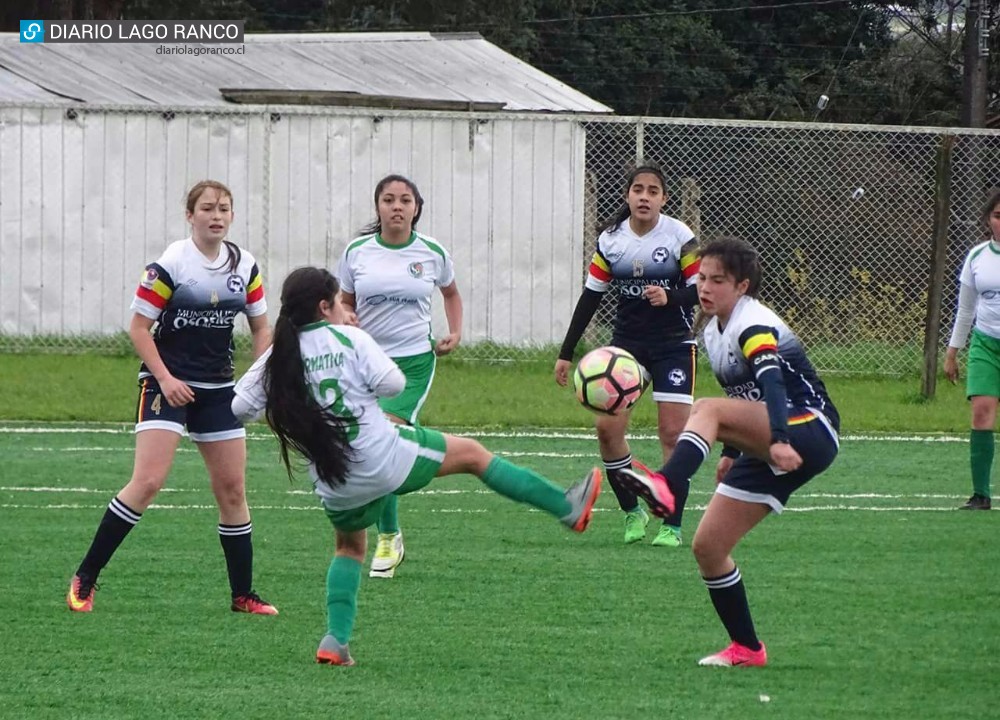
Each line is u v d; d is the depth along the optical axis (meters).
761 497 21.19
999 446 49.56
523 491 21.69
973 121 93.69
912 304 64.81
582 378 26.48
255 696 19.81
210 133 64.00
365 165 64.12
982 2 93.00
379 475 20.88
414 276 30.22
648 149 68.81
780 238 67.38
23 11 105.31
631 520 32.81
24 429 49.41
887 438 50.38
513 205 64.12
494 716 18.91
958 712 19.31
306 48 86.44
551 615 25.34
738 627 21.78
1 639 23.06
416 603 26.28
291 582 28.09
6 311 63.66
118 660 21.78
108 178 63.81
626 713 19.09
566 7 129.12
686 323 33.97
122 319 64.31
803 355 21.38
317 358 20.62
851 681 20.94
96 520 34.34
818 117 124.56
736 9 125.88
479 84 84.06
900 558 30.89
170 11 113.38
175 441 25.52
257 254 64.38
